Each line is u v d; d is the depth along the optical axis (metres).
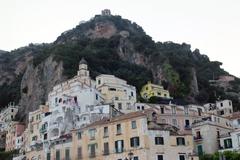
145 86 181.12
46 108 142.25
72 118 127.12
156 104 144.88
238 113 127.88
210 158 87.50
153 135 83.62
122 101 142.62
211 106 157.62
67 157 92.81
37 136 138.12
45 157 97.50
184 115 128.38
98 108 124.62
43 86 195.38
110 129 88.25
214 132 99.94
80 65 160.12
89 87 143.88
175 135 85.75
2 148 175.50
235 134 95.44
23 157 106.44
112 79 155.62
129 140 84.62
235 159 84.31
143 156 81.12
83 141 91.38
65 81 166.50
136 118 85.06
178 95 191.25
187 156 84.19
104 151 87.25
